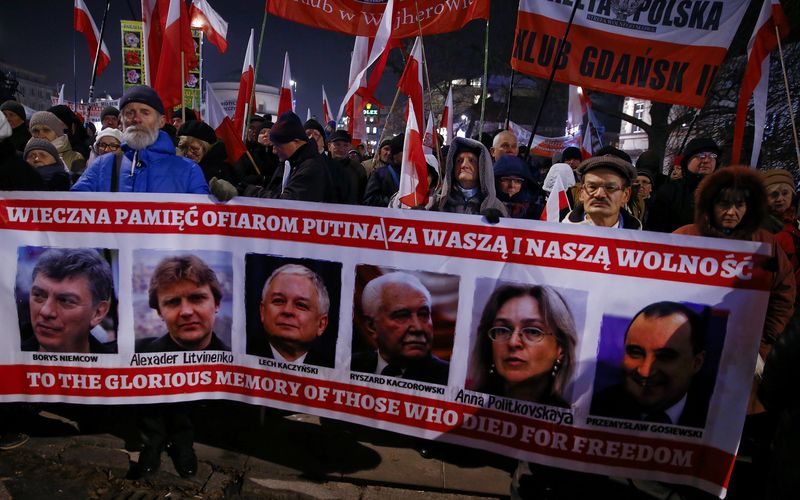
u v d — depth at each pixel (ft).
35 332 8.61
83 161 14.53
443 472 9.12
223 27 21.48
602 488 8.55
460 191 10.04
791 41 48.96
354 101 20.56
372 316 7.98
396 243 7.74
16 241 8.45
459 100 113.09
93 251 8.43
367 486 8.70
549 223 7.13
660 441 7.18
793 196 10.48
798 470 4.99
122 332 8.57
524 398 7.52
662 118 67.10
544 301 7.29
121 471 8.63
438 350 7.80
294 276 8.20
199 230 8.38
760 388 5.58
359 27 14.74
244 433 10.04
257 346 8.53
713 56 11.95
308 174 10.17
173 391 8.70
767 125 50.80
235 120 18.78
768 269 6.62
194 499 8.17
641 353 7.05
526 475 8.23
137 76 30.96
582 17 12.38
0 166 9.10
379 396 8.14
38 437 9.48
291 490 8.40
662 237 6.82
